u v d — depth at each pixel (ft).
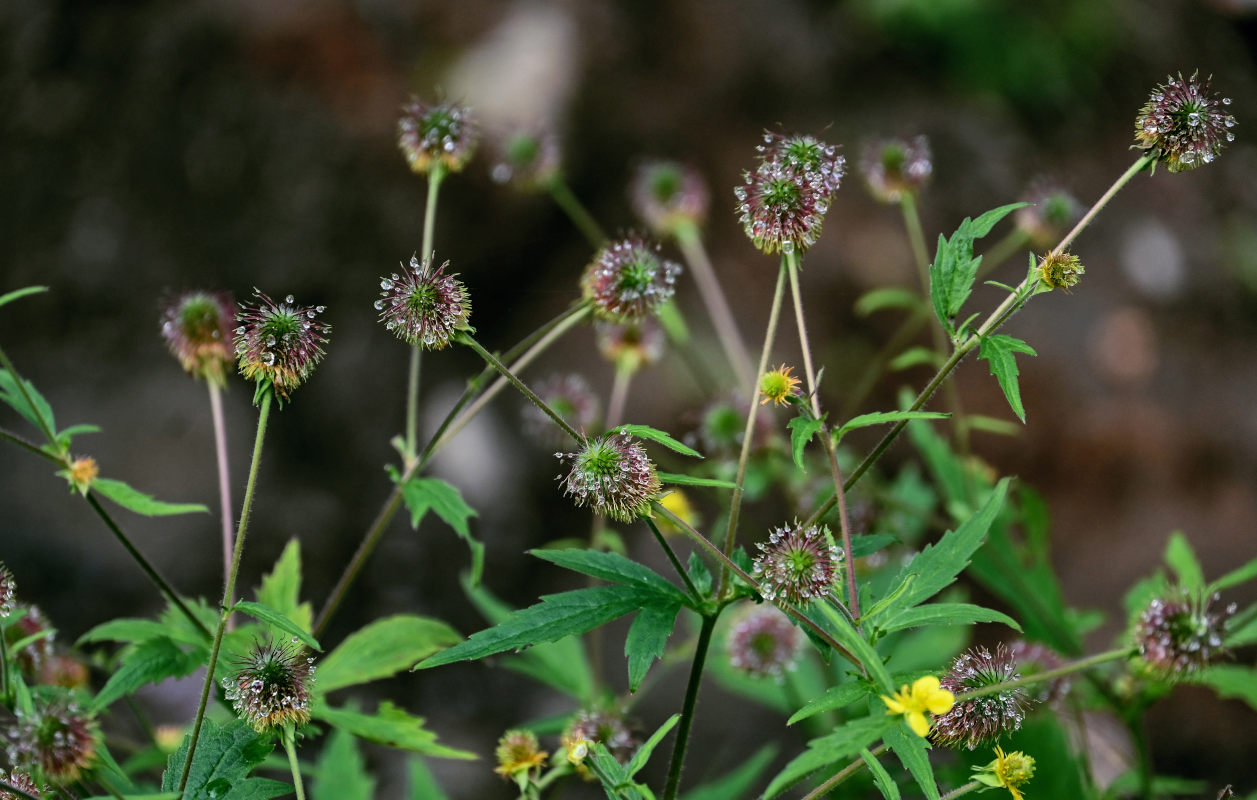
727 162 26.21
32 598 18.84
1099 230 29.40
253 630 10.32
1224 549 24.56
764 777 19.98
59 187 22.44
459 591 21.57
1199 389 26.96
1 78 23.18
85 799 7.56
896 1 29.81
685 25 27.22
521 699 20.95
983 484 14.62
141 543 19.88
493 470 22.65
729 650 12.01
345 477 21.94
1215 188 31.17
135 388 21.35
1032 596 13.24
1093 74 31.35
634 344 13.79
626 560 8.27
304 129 23.49
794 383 8.23
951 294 8.23
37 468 20.17
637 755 7.47
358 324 22.99
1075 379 26.63
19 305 21.49
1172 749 21.54
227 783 7.55
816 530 7.71
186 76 23.59
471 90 24.12
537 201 24.16
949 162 28.04
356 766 12.81
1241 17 34.09
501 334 23.93
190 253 22.49
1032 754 11.04
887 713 6.94
